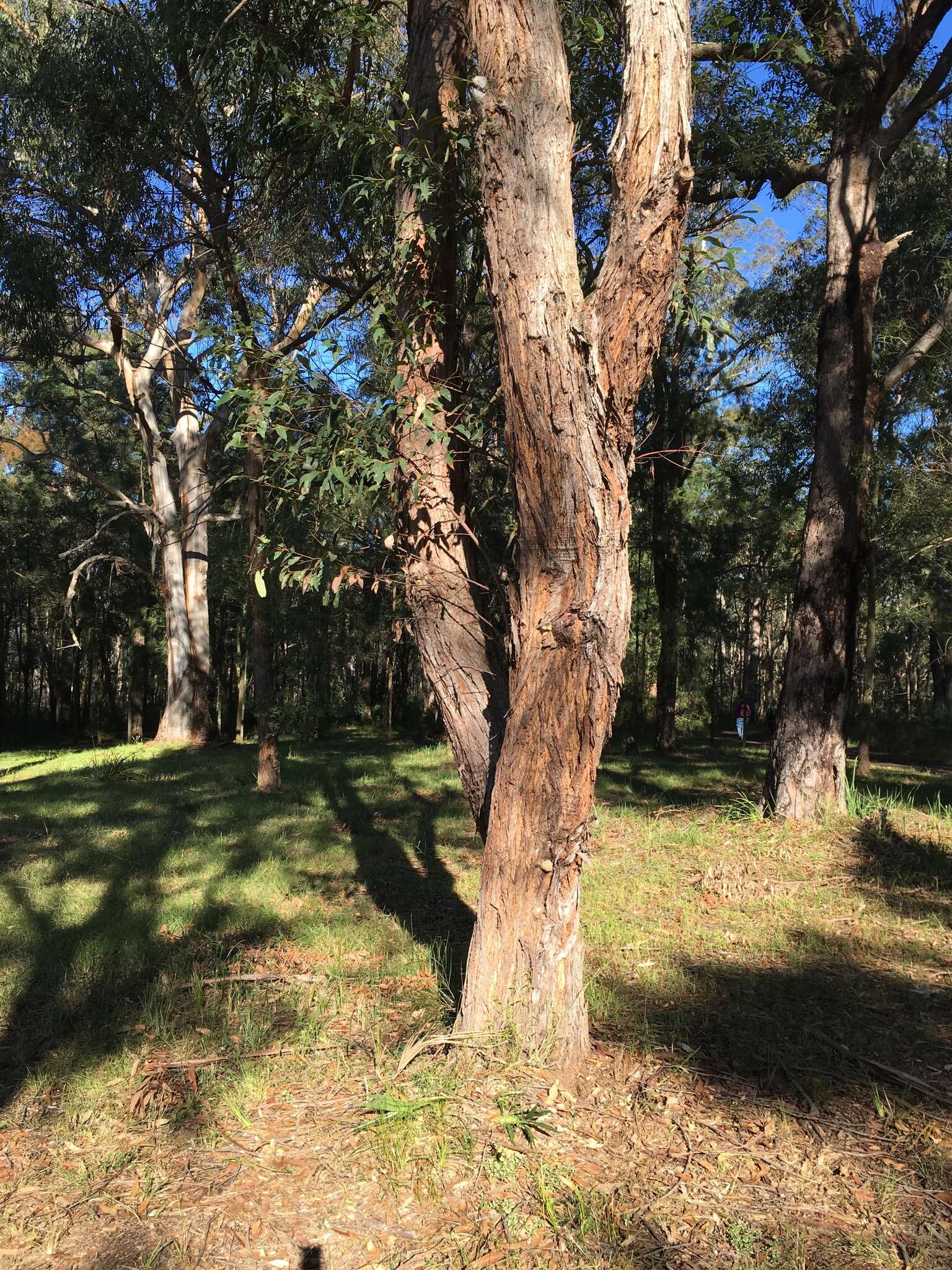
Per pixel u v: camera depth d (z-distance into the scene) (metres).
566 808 3.50
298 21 7.69
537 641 3.40
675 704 20.44
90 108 10.38
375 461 3.84
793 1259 2.53
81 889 7.20
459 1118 3.23
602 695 3.39
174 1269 2.59
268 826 9.93
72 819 10.88
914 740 20.81
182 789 13.83
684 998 4.56
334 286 10.60
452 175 4.34
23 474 32.53
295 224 9.47
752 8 5.00
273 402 4.07
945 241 12.87
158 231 11.42
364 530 4.28
